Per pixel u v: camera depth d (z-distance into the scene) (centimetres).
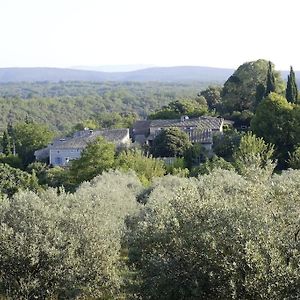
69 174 5309
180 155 7006
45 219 1831
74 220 1819
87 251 1748
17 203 1905
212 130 8012
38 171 7281
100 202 2292
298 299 1250
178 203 1573
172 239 1503
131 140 9481
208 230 1422
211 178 2473
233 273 1290
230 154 6575
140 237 1608
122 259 1955
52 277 1698
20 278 1689
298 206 1498
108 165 5150
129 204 2795
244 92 9681
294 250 1314
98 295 1753
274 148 5981
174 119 9919
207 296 1387
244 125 8894
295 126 6194
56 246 1739
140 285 1539
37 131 10412
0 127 17200
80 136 9538
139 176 4734
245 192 1614
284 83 9812
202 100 12031
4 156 8781
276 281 1256
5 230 1723
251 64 9731
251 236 1325
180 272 1427
